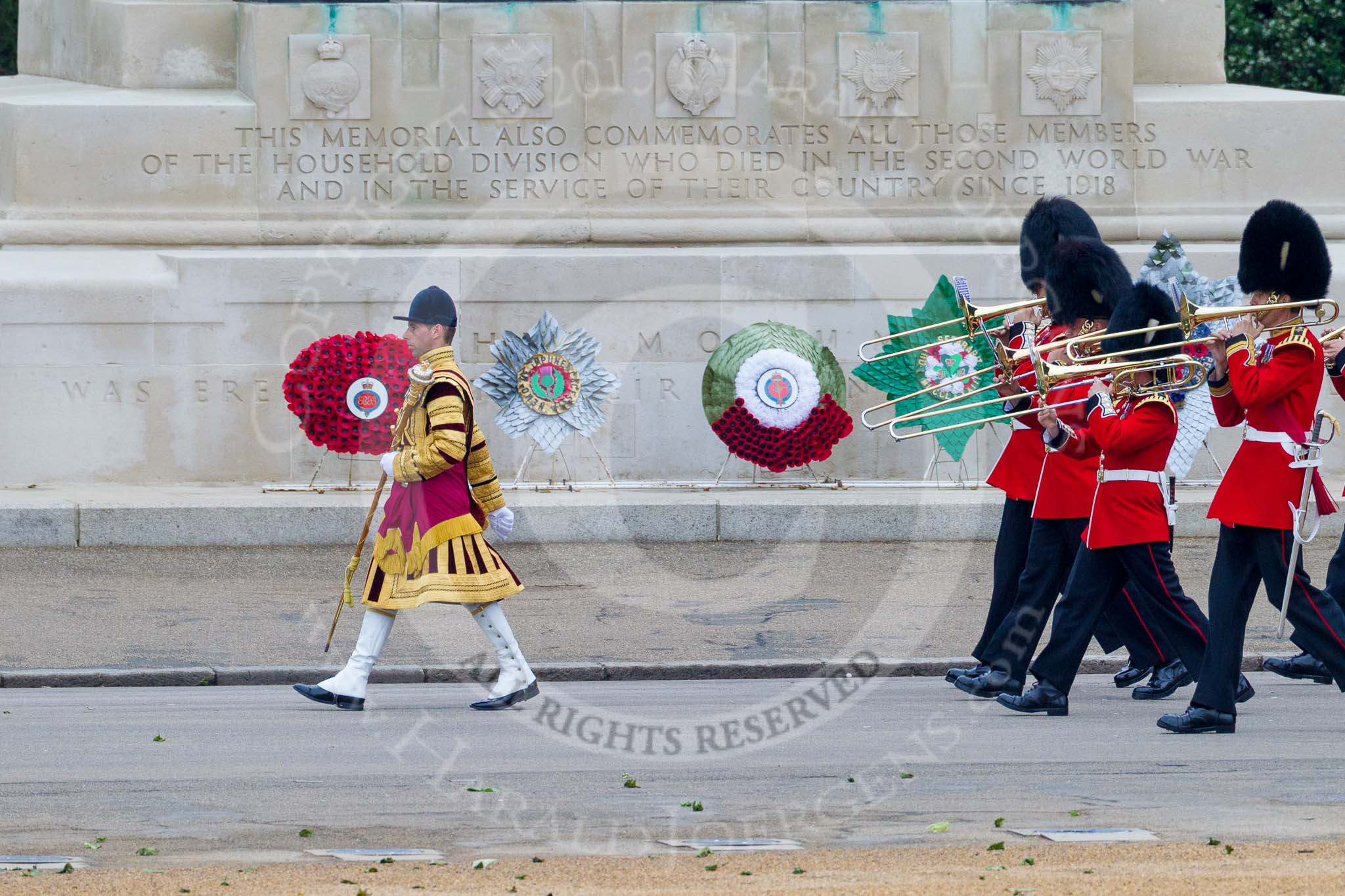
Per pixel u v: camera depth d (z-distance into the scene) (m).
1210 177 62.41
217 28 62.88
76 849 21.42
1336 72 91.12
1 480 55.84
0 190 60.47
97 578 44.62
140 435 56.66
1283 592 29.52
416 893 18.78
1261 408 29.58
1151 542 30.56
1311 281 30.05
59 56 70.88
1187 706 32.34
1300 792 24.73
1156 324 30.45
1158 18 65.88
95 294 56.25
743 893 18.53
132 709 32.03
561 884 19.27
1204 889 18.41
